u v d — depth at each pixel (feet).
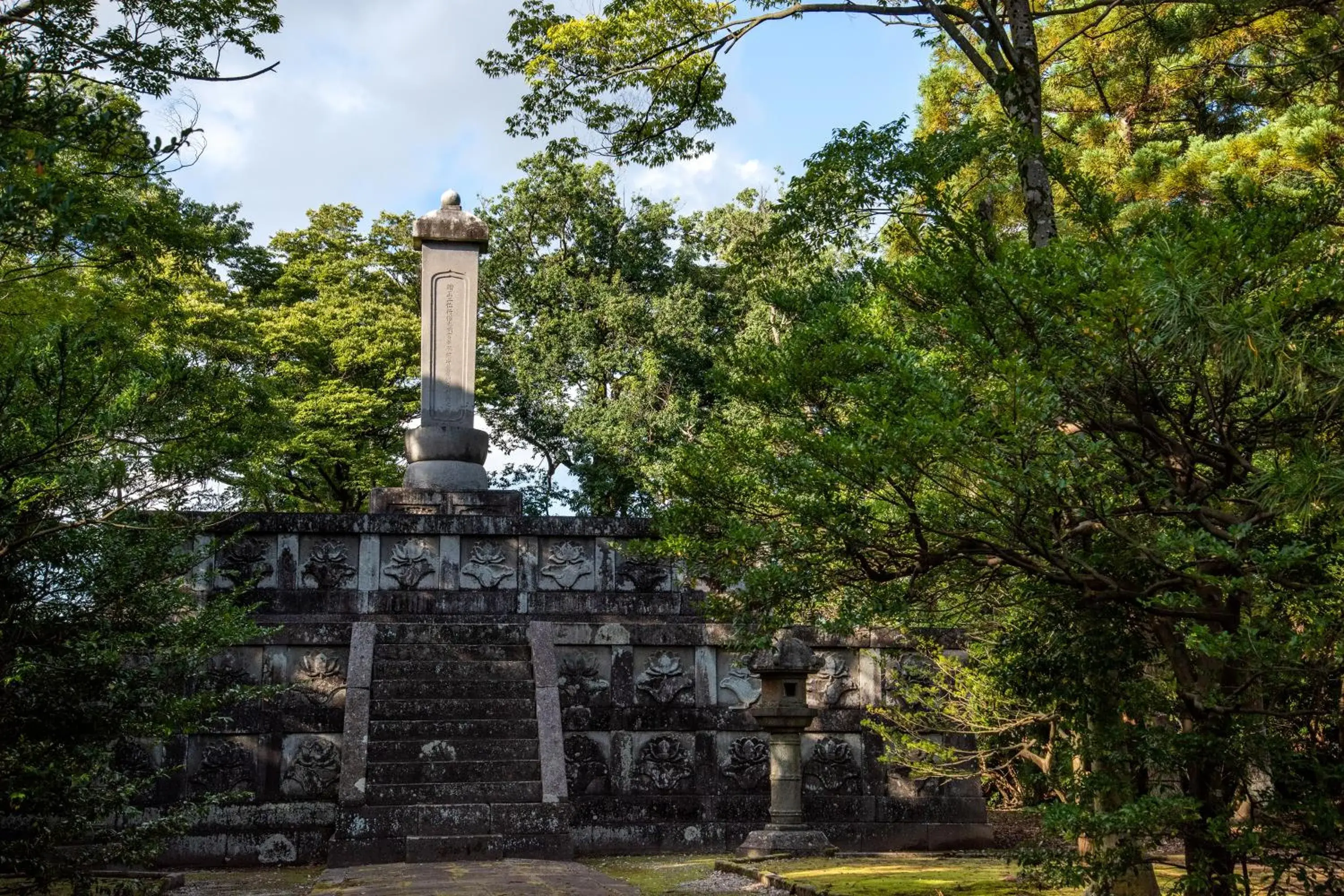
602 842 50.67
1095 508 22.68
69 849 40.06
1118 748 23.67
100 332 31.58
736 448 27.86
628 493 108.68
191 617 36.58
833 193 29.86
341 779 46.85
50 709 28.45
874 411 23.86
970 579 27.12
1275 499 19.66
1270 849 23.80
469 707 51.70
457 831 45.83
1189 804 21.02
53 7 32.50
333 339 108.68
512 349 118.73
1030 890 32.04
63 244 42.11
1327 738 22.67
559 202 116.37
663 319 109.50
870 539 25.36
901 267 25.48
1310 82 54.44
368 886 37.17
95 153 28.17
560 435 117.50
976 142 28.55
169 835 31.09
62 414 25.52
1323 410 21.54
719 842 51.16
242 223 111.75
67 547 28.17
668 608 60.03
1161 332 20.22
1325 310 21.89
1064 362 21.40
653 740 53.57
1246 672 21.47
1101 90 69.62
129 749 48.06
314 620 57.11
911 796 53.83
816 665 47.14
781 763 46.55
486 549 60.08
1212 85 68.69
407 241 117.50
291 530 58.34
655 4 41.88
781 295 29.43
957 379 23.18
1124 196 66.03
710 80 44.57
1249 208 26.18
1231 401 21.89
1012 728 44.88
